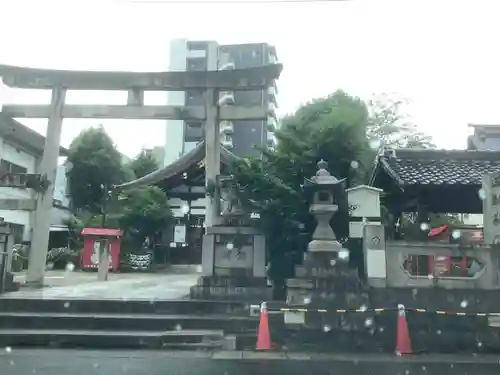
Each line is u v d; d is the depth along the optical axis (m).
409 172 13.44
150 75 14.11
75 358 8.36
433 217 21.06
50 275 21.22
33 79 14.62
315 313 9.69
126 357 8.48
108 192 35.06
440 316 9.66
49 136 14.60
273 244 12.30
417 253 10.09
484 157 15.09
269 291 11.57
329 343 9.48
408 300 9.84
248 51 54.47
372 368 8.01
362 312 9.66
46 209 14.58
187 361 8.26
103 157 37.16
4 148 24.59
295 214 11.78
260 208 12.00
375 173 14.88
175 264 30.42
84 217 32.22
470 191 13.01
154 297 11.57
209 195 13.23
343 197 10.98
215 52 54.34
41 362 8.04
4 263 12.45
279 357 8.73
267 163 13.27
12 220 25.92
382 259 10.05
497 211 10.50
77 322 10.02
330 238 10.44
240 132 50.53
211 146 13.66
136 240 30.20
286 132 14.02
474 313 9.60
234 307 10.83
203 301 10.89
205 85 13.95
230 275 11.93
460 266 14.41
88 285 15.30
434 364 8.37
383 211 14.19
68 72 14.45
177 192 31.91
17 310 10.62
